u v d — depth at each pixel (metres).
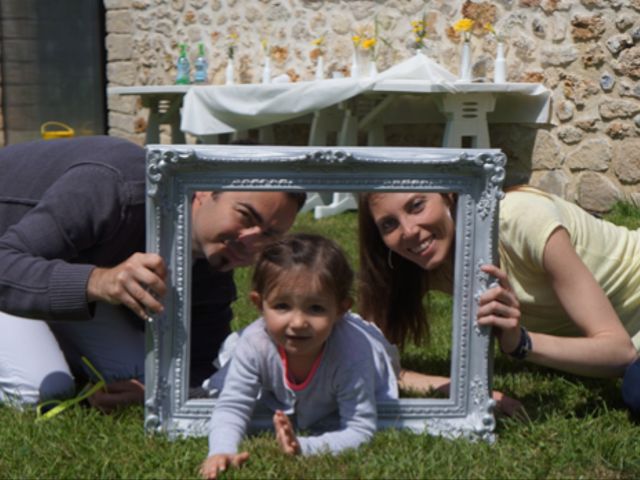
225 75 9.74
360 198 2.70
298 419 2.59
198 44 9.92
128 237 2.73
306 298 2.38
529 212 2.75
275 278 2.39
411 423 2.59
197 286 2.63
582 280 2.71
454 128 7.08
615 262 2.93
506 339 2.56
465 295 2.53
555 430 2.60
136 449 2.46
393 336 3.00
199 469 2.34
